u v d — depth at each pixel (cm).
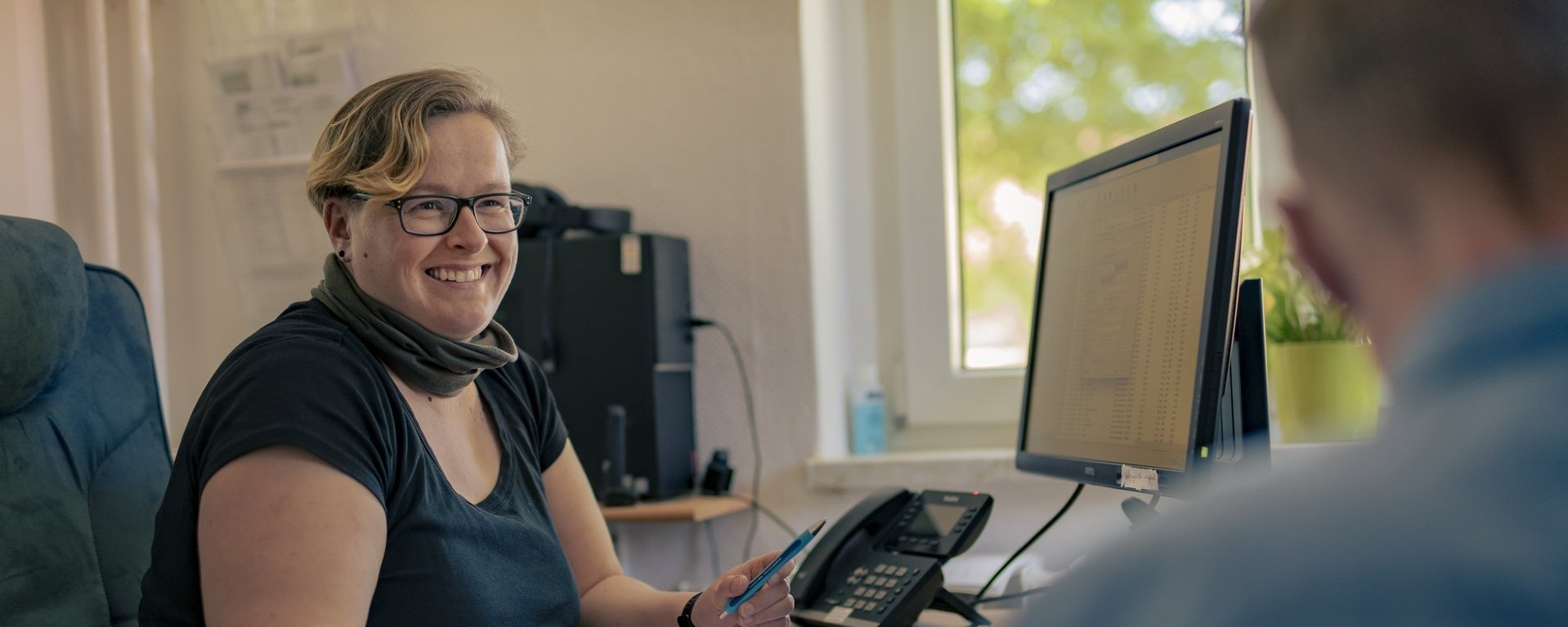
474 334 125
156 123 239
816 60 220
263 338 110
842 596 133
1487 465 30
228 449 99
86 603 123
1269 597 30
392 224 117
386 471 108
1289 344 172
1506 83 32
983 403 221
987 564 178
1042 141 221
